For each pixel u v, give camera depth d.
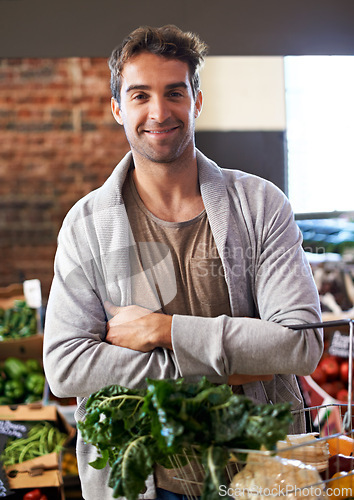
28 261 5.34
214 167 1.73
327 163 4.45
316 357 1.56
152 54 1.55
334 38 2.24
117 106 1.72
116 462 1.16
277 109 4.41
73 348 1.60
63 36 2.21
